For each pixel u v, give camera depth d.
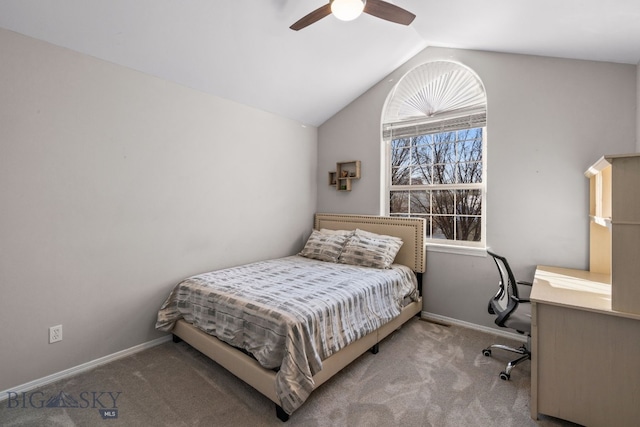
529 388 2.09
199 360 2.43
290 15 2.46
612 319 1.62
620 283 1.58
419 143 3.63
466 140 3.32
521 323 2.20
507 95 2.91
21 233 1.99
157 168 2.66
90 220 2.29
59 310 2.16
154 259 2.66
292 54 2.90
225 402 1.92
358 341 2.32
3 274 1.92
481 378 2.20
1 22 1.86
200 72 2.75
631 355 1.58
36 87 2.02
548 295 1.86
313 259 3.63
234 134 3.28
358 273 2.90
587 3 1.72
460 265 3.20
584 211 2.57
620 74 2.42
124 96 2.44
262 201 3.60
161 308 2.64
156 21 2.17
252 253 3.50
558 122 2.67
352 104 4.01
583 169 2.58
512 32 2.41
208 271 3.06
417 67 3.50
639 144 2.27
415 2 2.39
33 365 2.05
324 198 4.30
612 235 1.59
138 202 2.54
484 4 2.11
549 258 2.73
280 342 1.81
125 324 2.50
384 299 2.71
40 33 2.00
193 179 2.92
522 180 2.84
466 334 2.96
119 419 1.77
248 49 2.67
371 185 3.85
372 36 2.95
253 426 1.72
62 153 2.14
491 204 3.00
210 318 2.31
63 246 2.16
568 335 1.72
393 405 1.90
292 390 1.69
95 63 2.28
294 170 4.02
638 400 1.57
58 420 1.76
